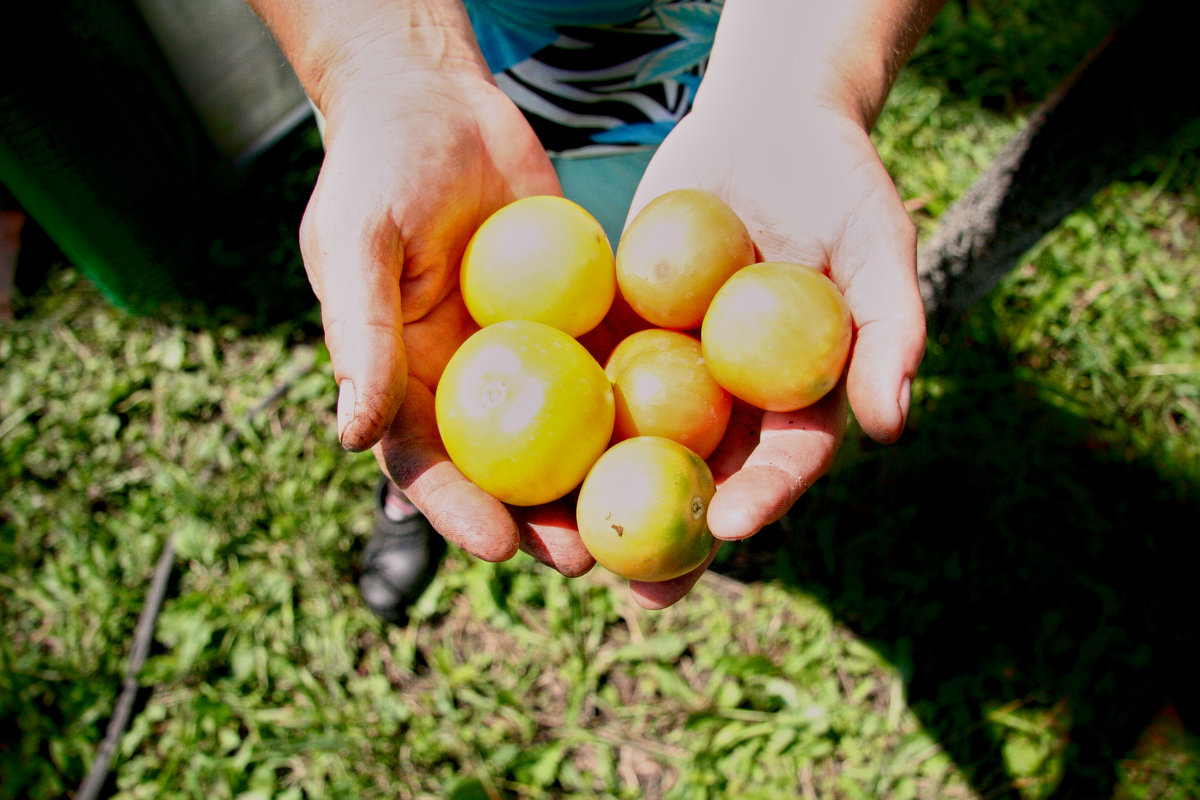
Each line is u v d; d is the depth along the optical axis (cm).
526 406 35
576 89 46
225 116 65
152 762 49
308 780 49
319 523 54
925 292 52
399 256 37
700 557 36
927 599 52
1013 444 54
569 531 37
